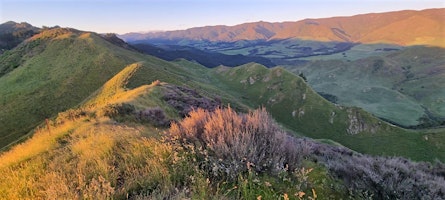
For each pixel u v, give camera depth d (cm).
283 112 10825
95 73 9281
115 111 1541
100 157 611
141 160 550
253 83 12962
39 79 8969
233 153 505
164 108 2308
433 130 8619
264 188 431
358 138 8988
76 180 504
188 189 416
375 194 564
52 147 886
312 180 545
